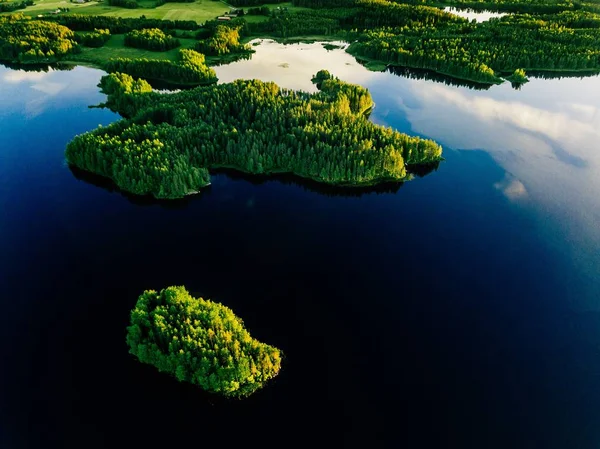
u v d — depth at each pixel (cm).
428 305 7738
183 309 6681
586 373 6612
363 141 11000
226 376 6012
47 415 6072
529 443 5784
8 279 8238
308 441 5778
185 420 6009
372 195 10656
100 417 6050
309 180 10919
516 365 6731
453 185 10850
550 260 8638
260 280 8219
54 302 7788
